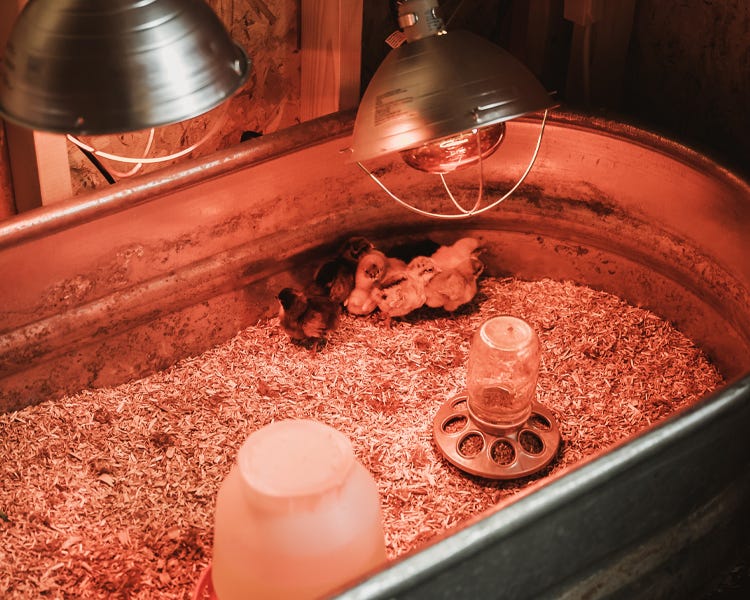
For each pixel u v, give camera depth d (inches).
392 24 132.1
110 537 93.5
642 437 71.2
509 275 130.6
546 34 133.9
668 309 119.7
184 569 91.1
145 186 100.3
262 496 68.9
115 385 109.9
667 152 112.3
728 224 106.4
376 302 119.0
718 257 108.2
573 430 106.8
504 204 124.0
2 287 95.7
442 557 61.7
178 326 112.3
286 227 115.9
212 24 60.5
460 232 128.0
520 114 73.5
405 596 61.2
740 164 107.7
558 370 114.3
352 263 118.6
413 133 72.4
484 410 101.0
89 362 106.7
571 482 67.4
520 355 96.7
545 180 122.1
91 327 103.7
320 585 70.3
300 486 69.6
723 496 85.0
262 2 118.3
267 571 70.1
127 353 109.3
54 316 100.8
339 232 120.4
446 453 101.7
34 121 55.4
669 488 76.7
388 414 108.6
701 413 73.8
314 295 115.2
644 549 79.6
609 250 123.0
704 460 78.2
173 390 110.3
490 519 64.2
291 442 73.8
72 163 111.9
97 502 96.8
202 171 104.0
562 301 125.0
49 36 55.2
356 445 104.4
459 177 122.5
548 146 120.2
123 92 55.0
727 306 107.3
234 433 105.3
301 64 127.2
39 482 98.1
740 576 94.0
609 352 116.8
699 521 83.2
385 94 75.2
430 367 115.2
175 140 119.4
